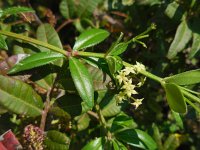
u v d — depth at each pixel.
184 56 0.29
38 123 0.22
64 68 0.20
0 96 0.19
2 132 0.21
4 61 0.20
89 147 0.21
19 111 0.19
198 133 0.36
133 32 0.30
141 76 0.21
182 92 0.19
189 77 0.19
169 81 0.19
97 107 0.22
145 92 0.29
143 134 0.22
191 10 0.26
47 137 0.20
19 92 0.19
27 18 0.25
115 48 0.20
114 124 0.22
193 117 0.23
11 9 0.22
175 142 0.26
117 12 0.31
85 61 0.20
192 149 0.36
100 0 0.28
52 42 0.22
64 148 0.19
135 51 0.29
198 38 0.25
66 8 0.28
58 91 0.21
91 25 0.29
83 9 0.28
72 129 0.23
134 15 0.29
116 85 0.20
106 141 0.21
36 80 0.21
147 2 0.28
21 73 0.20
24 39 0.20
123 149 0.21
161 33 0.28
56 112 0.20
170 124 0.32
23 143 0.20
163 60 0.28
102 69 0.20
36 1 0.34
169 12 0.25
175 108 0.19
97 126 0.24
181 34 0.25
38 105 0.20
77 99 0.20
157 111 0.29
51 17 0.29
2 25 0.26
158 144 0.26
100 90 0.21
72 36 0.32
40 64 0.19
